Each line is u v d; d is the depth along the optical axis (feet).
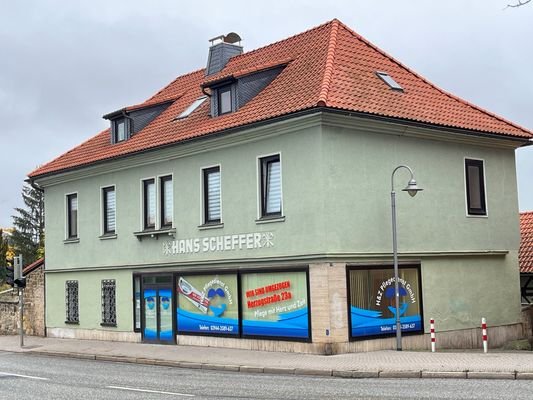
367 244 63.16
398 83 70.90
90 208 88.43
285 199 63.82
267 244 65.31
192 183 73.77
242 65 82.64
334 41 70.85
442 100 73.41
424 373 46.68
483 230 73.82
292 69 71.00
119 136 86.79
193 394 42.22
